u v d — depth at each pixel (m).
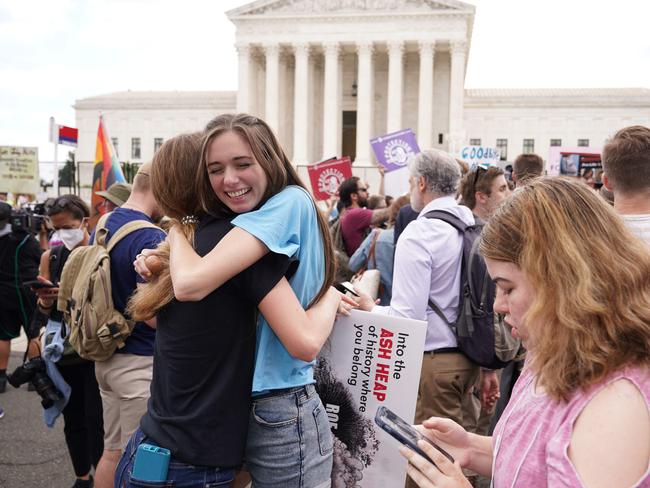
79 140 70.88
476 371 4.22
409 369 2.87
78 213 6.45
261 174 2.41
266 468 2.47
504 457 1.76
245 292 2.32
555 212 1.66
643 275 1.57
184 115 69.56
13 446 5.89
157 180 2.62
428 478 1.92
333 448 2.94
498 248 1.78
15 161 13.65
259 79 59.94
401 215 6.12
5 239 7.40
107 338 3.82
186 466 2.32
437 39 52.75
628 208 3.39
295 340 2.31
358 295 3.43
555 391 1.58
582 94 64.44
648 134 3.35
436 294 4.03
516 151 64.25
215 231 2.41
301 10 54.72
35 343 7.58
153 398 2.48
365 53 53.69
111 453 4.14
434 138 58.66
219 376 2.35
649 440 1.43
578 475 1.46
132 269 3.93
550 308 1.61
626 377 1.50
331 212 11.72
